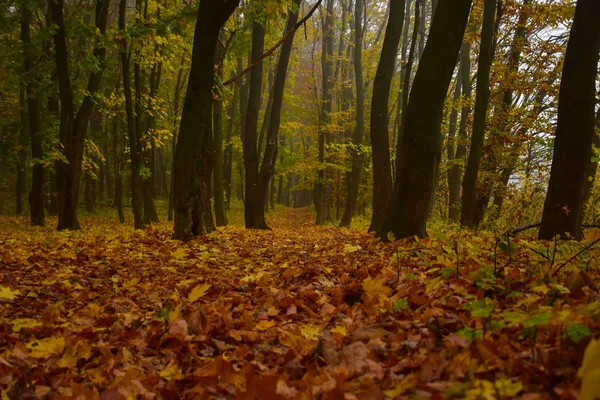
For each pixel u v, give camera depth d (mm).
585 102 6891
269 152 18297
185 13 11008
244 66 26906
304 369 2490
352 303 4020
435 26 7469
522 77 15828
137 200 17641
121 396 2195
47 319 3883
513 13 15133
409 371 2176
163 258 7418
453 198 21062
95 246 9008
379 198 13695
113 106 21984
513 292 3000
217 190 21297
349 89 33000
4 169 26281
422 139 7590
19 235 13156
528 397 1576
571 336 2018
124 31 11664
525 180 16547
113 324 3611
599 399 1267
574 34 6969
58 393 2369
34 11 15336
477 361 1917
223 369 2410
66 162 15227
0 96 24234
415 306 3428
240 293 4699
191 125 9484
